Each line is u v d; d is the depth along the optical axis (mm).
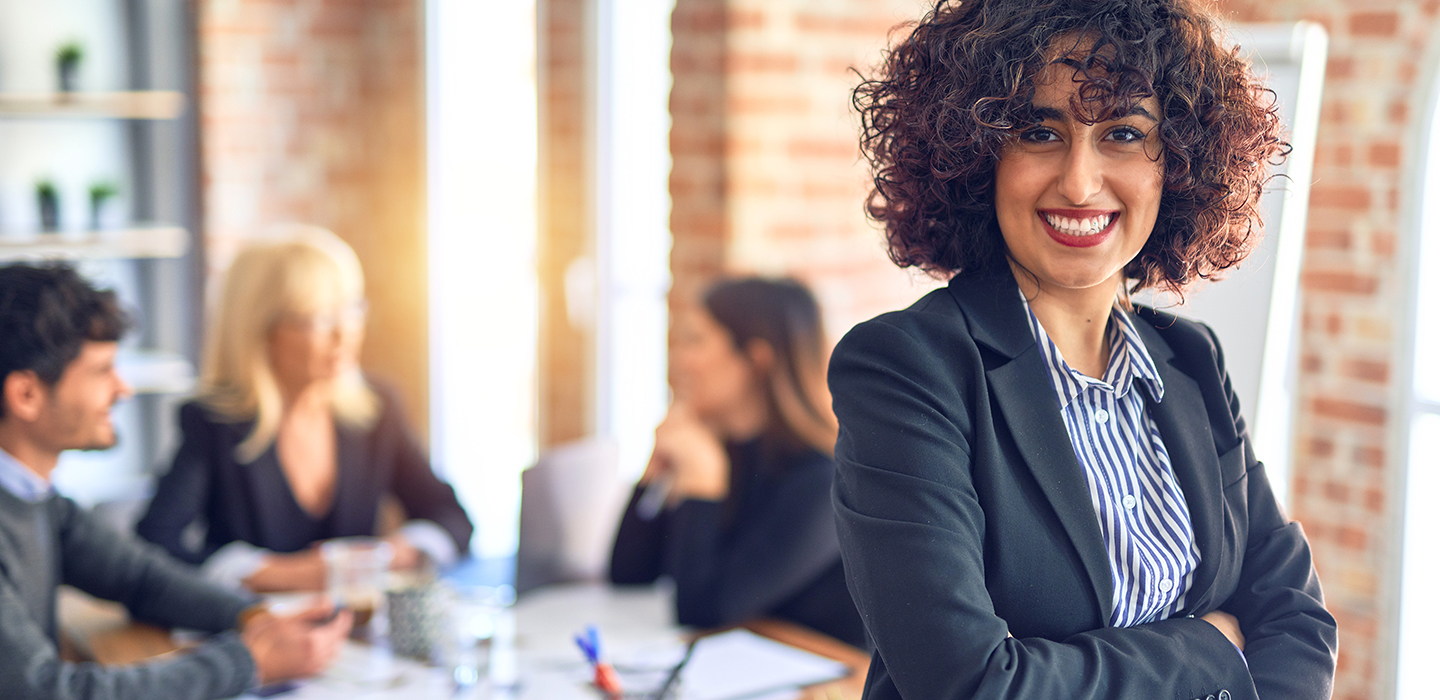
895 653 898
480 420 4566
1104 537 965
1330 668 1000
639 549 2363
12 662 1650
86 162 4477
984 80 927
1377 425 2406
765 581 2047
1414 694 2432
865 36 3270
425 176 4570
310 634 1858
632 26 3654
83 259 4277
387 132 4770
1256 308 1963
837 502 969
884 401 946
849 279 3322
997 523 933
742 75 3076
